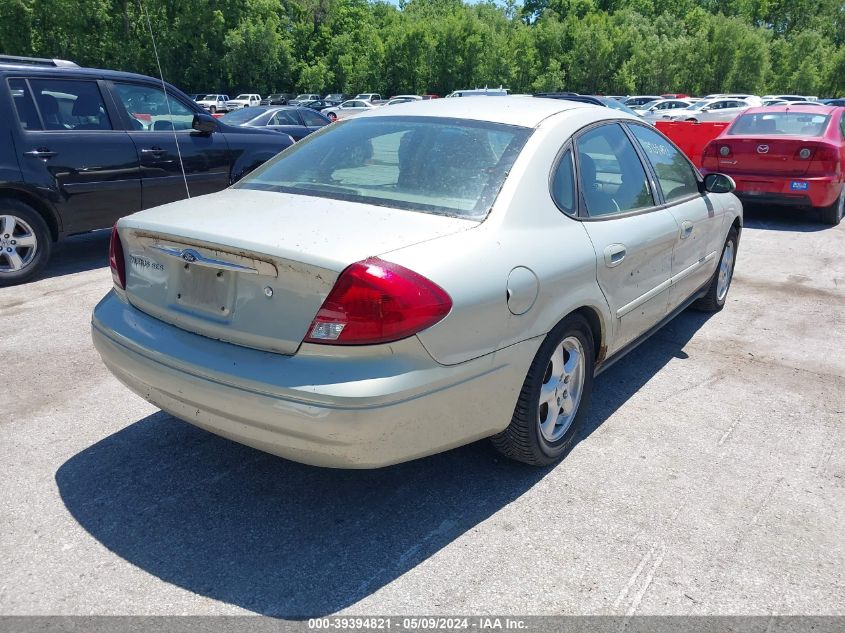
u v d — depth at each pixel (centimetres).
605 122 370
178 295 274
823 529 280
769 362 460
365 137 334
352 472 318
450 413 253
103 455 328
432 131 323
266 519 282
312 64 7194
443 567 254
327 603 235
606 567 255
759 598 241
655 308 397
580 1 8219
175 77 6106
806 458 337
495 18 8119
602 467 325
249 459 328
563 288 294
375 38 6862
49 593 237
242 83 6500
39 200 602
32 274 610
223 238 249
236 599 236
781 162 882
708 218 466
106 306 308
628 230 350
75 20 5488
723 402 399
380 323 230
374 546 266
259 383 237
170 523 278
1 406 375
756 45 6212
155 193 684
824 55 6881
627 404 395
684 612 234
